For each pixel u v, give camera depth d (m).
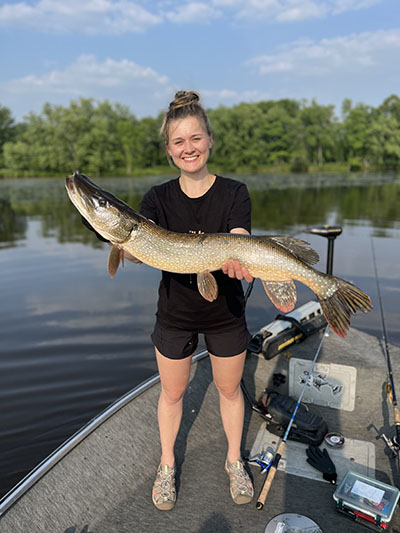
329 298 2.19
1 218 22.44
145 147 65.81
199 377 3.52
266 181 47.25
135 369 5.68
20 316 7.67
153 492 2.50
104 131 59.03
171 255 2.16
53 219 22.05
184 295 2.30
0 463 4.02
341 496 2.37
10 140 68.75
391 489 2.39
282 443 2.67
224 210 2.28
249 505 2.50
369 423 3.20
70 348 6.30
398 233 15.55
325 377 3.39
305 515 2.41
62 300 8.55
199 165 2.20
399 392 3.28
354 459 2.85
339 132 71.81
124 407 3.02
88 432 2.75
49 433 4.45
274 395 3.46
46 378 5.46
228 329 2.36
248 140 67.12
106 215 2.13
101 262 12.00
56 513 2.30
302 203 26.53
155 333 2.46
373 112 71.50
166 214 2.35
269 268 2.13
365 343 3.91
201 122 2.15
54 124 60.06
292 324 3.70
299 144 68.94
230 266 2.11
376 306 7.93
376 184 42.44
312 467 2.79
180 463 2.85
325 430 3.03
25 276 10.53
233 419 2.56
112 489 2.54
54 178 57.91
